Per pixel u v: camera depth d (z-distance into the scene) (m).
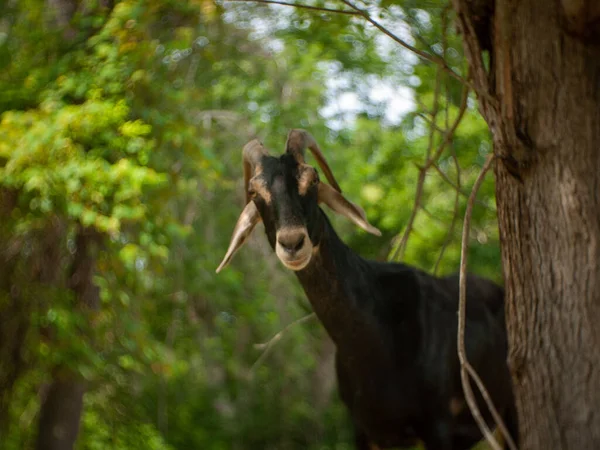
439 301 7.26
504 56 4.68
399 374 6.86
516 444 7.85
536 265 4.68
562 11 4.61
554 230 4.63
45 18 11.35
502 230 4.89
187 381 16.95
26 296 10.59
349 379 7.10
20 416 12.10
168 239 10.23
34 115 9.59
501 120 4.72
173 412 16.34
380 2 7.77
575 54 4.63
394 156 16.11
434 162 5.96
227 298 13.20
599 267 4.54
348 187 15.05
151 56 10.08
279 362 17.05
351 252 6.85
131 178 9.12
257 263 14.87
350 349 6.78
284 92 14.80
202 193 13.62
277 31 13.45
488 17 4.83
